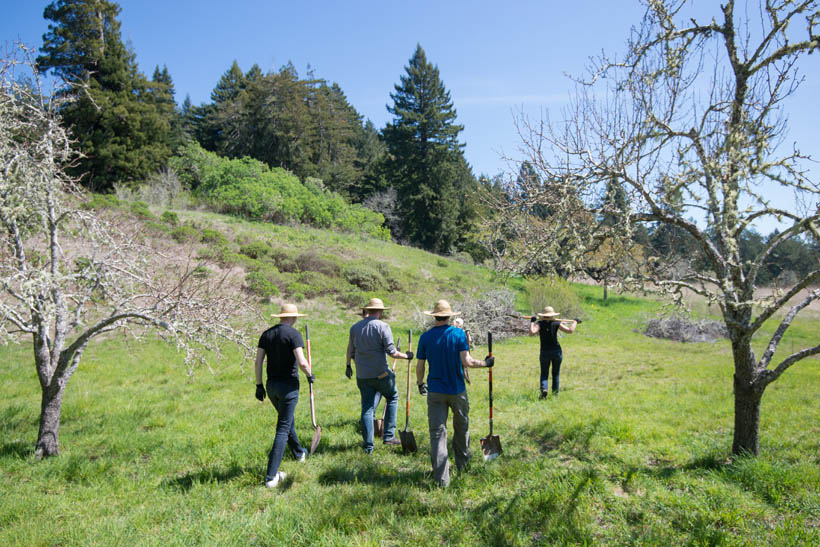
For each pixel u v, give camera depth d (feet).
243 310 20.89
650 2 15.90
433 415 14.44
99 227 19.24
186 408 24.68
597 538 10.94
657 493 13.00
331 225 117.39
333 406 24.61
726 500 12.46
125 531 11.47
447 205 152.35
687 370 35.19
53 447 17.74
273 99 163.22
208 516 12.14
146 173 111.55
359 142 226.99
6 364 34.04
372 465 15.66
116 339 41.86
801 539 10.43
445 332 14.73
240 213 107.76
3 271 17.26
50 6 101.30
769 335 61.98
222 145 170.19
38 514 12.76
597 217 15.69
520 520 11.70
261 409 24.06
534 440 18.47
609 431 18.74
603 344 54.75
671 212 15.21
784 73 14.10
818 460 15.23
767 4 14.61
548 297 69.21
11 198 17.28
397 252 109.19
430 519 11.79
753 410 15.17
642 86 15.56
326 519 11.66
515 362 40.57
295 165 168.55
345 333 54.08
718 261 14.61
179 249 60.80
